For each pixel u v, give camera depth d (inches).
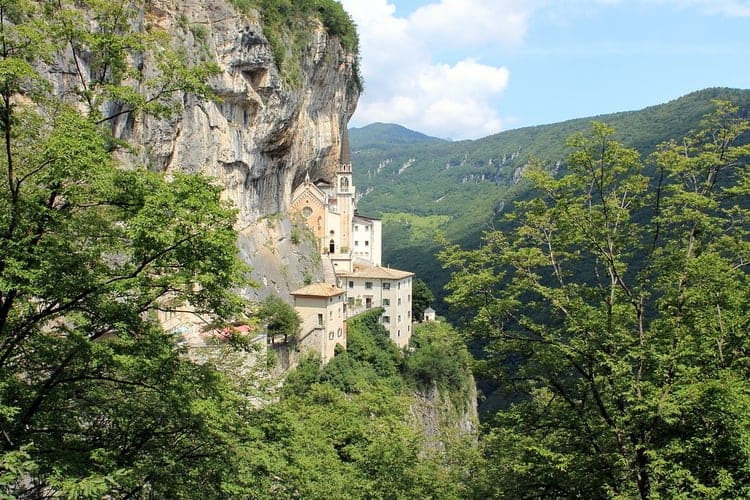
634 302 815.7
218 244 565.6
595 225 829.8
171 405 647.1
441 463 1206.3
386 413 1576.0
